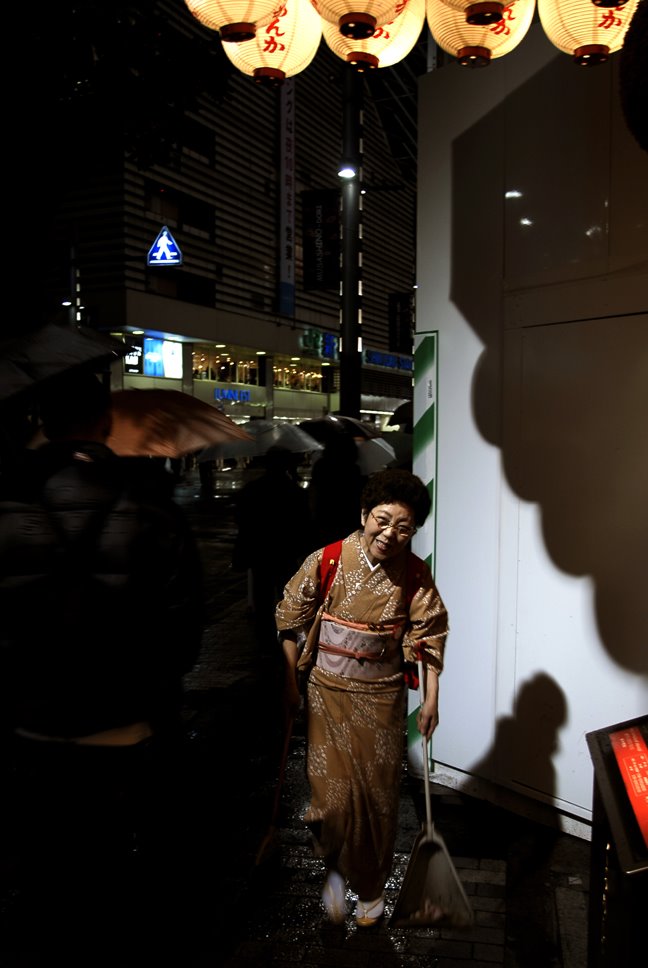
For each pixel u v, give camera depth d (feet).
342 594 9.42
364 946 9.36
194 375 115.24
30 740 7.85
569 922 9.66
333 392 154.20
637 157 10.44
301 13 9.66
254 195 114.83
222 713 17.61
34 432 10.14
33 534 7.53
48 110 16.24
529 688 12.07
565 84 11.19
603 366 10.98
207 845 11.71
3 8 15.34
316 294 136.98
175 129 19.08
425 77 13.09
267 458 21.44
